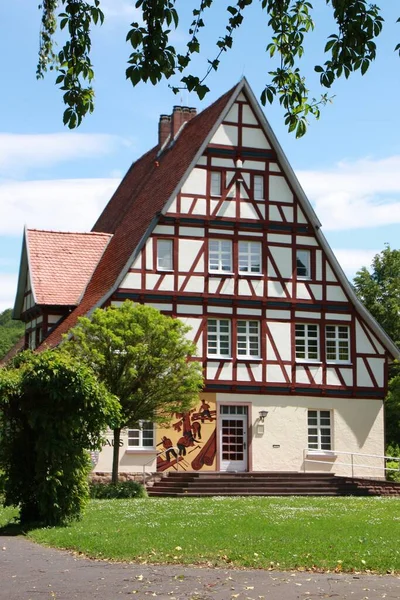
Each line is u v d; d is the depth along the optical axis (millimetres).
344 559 13836
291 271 36812
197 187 36000
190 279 35438
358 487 32781
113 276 35750
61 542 16078
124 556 14422
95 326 28609
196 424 34719
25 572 13180
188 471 34156
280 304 36469
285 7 10164
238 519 19844
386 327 56250
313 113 10828
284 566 13445
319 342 36938
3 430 18781
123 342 28328
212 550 14797
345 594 11422
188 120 43469
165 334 29203
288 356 36344
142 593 11492
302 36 10617
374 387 37281
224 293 35812
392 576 12781
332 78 9984
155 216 35312
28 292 40344
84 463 19016
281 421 35906
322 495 32188
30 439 18938
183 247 35562
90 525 18547
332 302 37156
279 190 37000
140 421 32344
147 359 28406
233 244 36219
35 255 39719
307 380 36438
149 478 33406
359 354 37281
